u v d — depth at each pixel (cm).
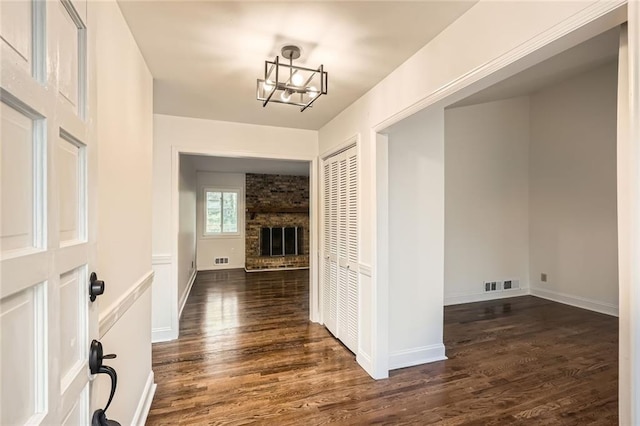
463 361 282
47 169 63
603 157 422
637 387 94
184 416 203
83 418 82
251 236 781
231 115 326
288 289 568
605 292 419
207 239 768
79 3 79
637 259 94
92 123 89
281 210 795
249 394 228
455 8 157
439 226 288
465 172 479
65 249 71
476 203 486
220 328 364
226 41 187
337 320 329
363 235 271
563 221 469
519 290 512
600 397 225
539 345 315
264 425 195
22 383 56
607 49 328
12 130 54
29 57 59
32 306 60
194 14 160
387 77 233
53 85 66
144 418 195
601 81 421
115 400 147
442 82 177
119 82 153
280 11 159
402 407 213
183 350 303
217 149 344
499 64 142
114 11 146
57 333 66
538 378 252
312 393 230
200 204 761
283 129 370
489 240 493
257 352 299
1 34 50
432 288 286
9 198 53
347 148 304
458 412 208
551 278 485
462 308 443
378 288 251
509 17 137
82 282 82
